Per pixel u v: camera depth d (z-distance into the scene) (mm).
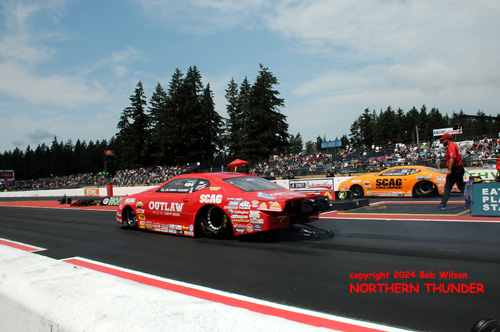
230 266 3873
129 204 7078
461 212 7238
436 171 11484
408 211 7887
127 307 1853
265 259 4141
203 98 59000
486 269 3359
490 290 2807
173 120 54969
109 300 1964
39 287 2205
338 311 2453
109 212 12016
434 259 3807
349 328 1897
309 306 2566
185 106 53875
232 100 63969
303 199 5137
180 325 1620
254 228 5027
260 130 48062
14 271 2623
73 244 5793
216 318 1687
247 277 3410
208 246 5098
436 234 5188
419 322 2240
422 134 96812
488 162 23609
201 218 5809
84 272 2598
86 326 1726
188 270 3768
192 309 1812
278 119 48188
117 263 4238
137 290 2148
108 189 19312
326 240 5148
